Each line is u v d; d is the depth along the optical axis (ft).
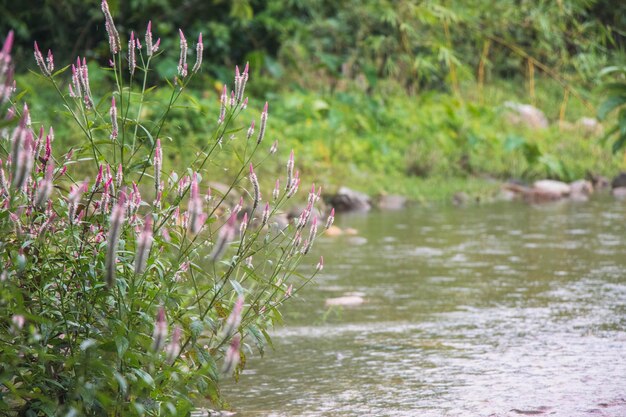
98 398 11.35
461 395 15.70
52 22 57.21
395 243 33.91
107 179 12.10
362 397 15.66
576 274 27.61
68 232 11.89
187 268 12.94
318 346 19.34
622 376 16.78
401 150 55.83
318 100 56.34
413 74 65.16
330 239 34.81
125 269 11.83
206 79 55.93
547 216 42.04
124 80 54.29
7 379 11.06
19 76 48.32
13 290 10.94
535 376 16.84
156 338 10.37
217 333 12.71
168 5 58.13
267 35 61.98
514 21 56.59
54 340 11.50
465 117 61.16
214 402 13.07
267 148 46.83
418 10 55.77
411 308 23.09
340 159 51.65
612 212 43.34
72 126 37.76
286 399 15.57
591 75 55.98
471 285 26.03
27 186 11.68
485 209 45.14
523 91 74.23
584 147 61.57
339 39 63.77
